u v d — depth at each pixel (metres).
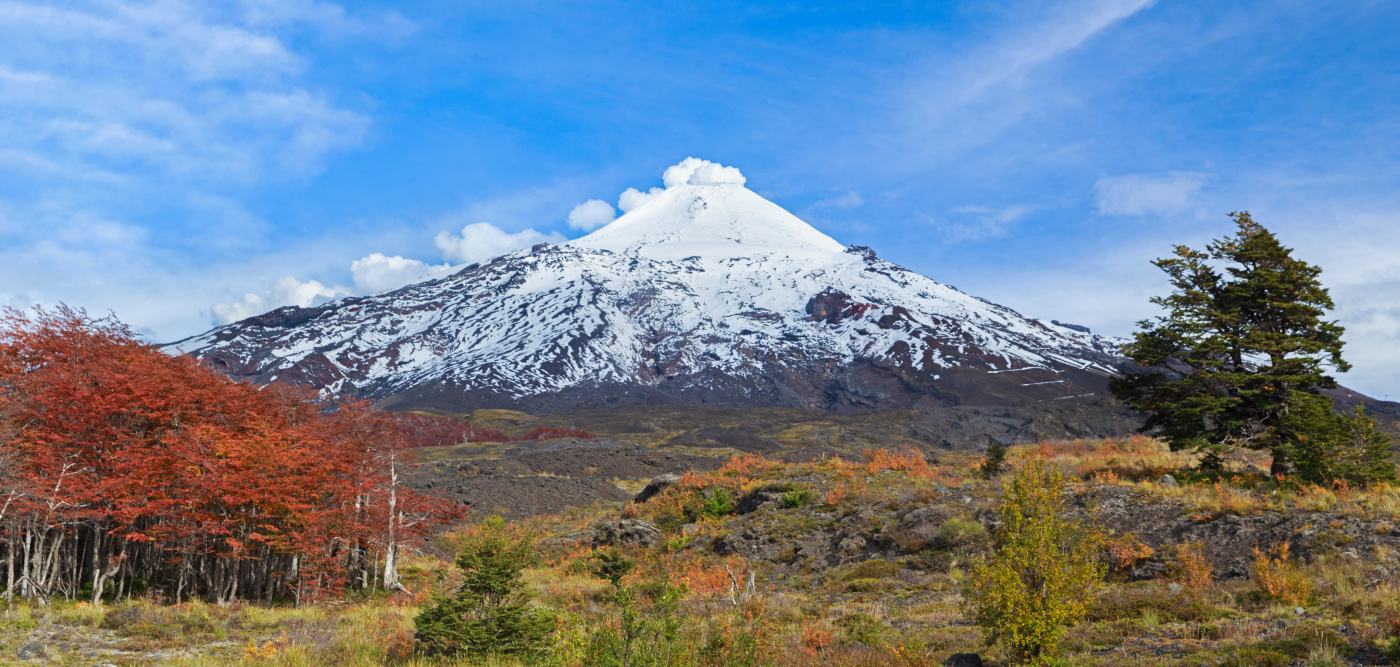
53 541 28.92
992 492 33.50
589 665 12.88
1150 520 26.36
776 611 21.30
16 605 24.39
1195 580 19.97
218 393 33.41
